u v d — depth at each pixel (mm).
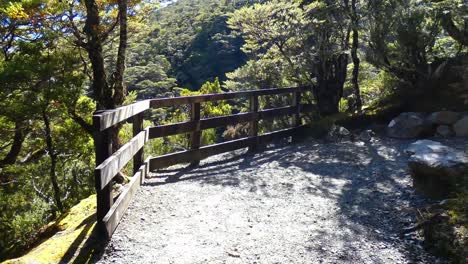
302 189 5316
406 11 8641
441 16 8289
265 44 11500
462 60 8594
